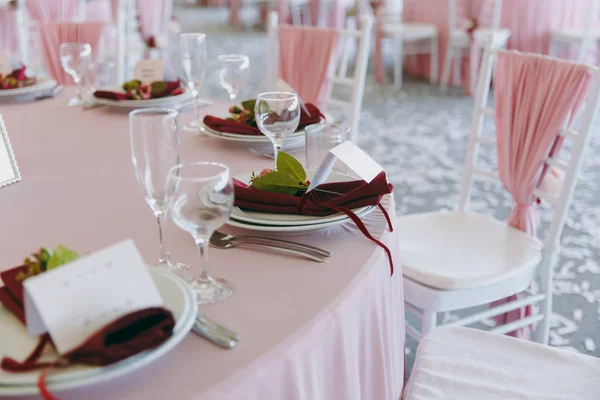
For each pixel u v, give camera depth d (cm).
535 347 126
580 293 240
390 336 106
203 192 79
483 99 190
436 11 552
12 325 75
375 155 389
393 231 110
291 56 238
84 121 177
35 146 154
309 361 80
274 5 800
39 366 65
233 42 754
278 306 84
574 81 163
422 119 465
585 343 210
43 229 107
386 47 706
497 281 159
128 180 130
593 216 304
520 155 179
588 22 464
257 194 105
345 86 562
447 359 123
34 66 354
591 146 402
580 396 112
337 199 105
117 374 65
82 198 121
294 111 126
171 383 70
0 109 190
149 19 526
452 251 171
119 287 71
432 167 369
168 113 98
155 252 99
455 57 547
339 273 92
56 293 67
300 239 103
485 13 515
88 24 264
